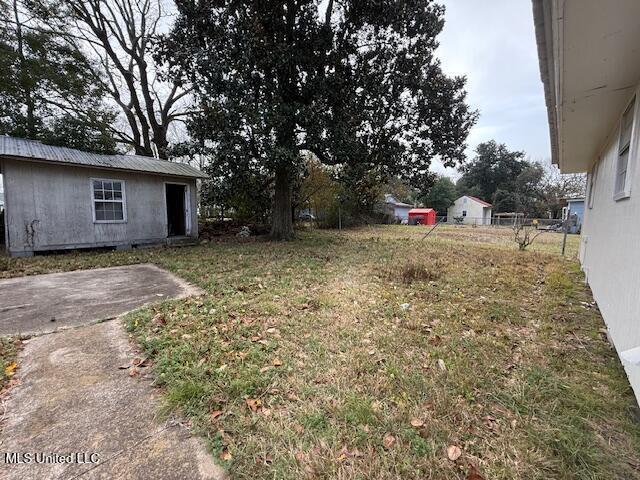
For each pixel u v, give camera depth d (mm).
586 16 1613
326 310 3459
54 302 3674
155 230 9062
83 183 7570
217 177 10016
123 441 1565
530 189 33688
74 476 1358
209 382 2035
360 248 8641
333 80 7855
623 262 2654
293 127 8266
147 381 2080
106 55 13648
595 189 5488
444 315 3389
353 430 1651
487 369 2271
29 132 9789
